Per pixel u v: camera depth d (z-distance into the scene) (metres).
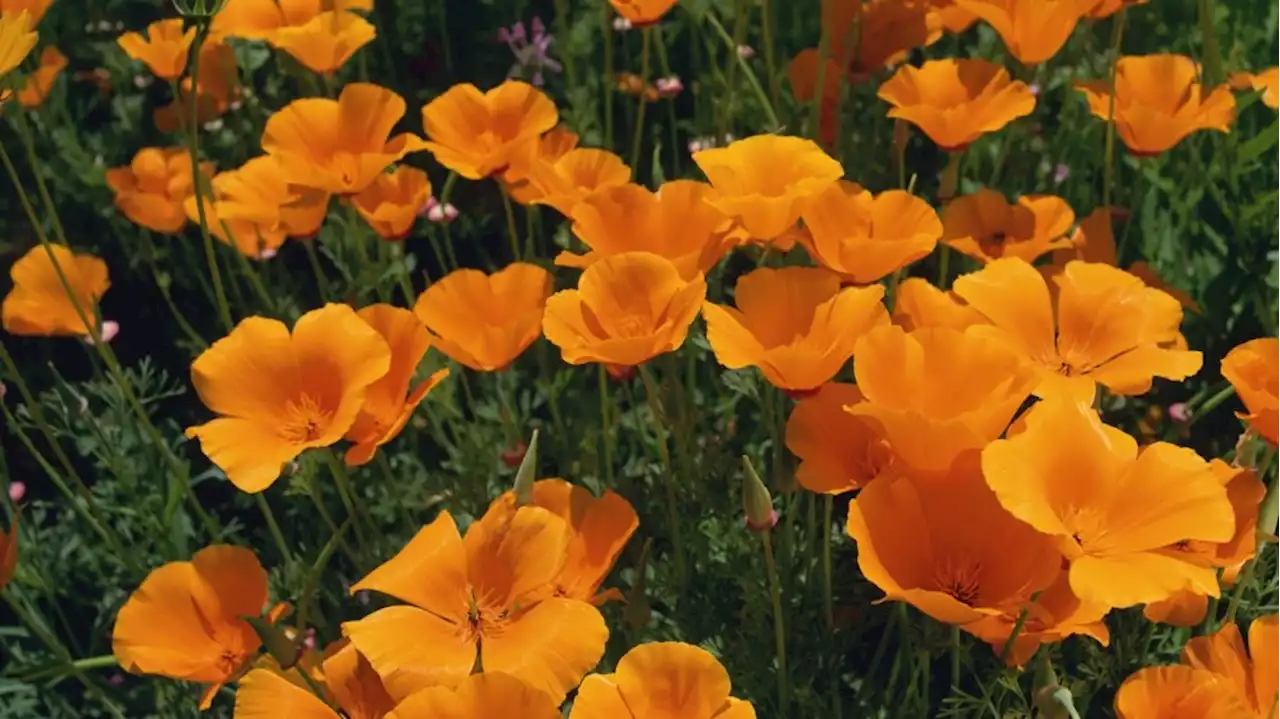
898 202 0.84
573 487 0.80
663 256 0.84
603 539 0.80
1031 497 0.71
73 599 0.99
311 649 0.88
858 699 0.85
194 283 1.11
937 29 1.00
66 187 1.11
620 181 0.90
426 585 0.74
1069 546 0.71
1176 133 0.92
